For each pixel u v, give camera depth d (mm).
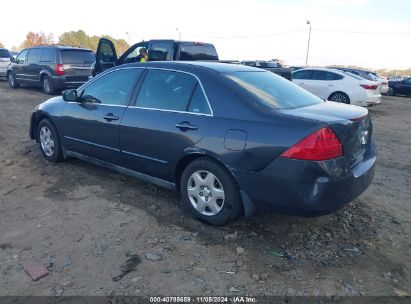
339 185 3217
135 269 3156
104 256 3334
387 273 3201
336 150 3176
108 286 2949
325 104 4078
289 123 3240
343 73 13594
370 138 3943
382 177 5715
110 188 4801
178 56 10516
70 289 2916
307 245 3566
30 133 6129
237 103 3574
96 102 4895
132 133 4328
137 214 4113
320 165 3107
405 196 4887
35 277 3027
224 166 3562
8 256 3332
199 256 3346
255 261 3291
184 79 4031
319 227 3898
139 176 4535
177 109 3980
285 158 3178
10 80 15984
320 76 13914
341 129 3229
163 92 4176
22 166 5590
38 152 6266
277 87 4098
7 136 7309
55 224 3883
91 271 3129
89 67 13961
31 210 4188
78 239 3604
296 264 3273
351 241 3668
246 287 2963
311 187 3141
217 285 2977
